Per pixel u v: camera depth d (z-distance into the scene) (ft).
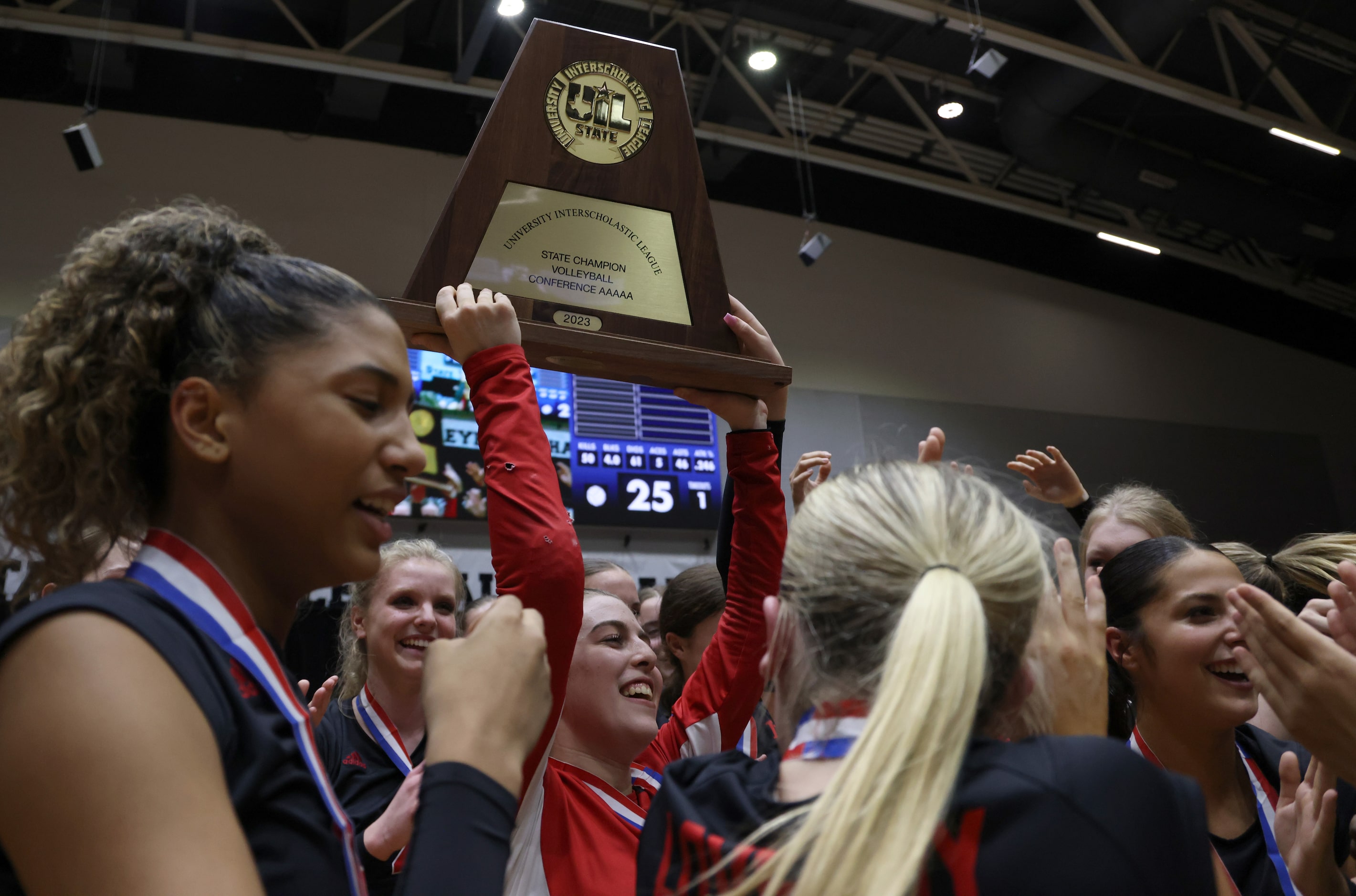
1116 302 34.17
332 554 2.48
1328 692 3.47
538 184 4.02
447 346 3.81
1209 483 33.09
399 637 7.52
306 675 18.95
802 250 25.53
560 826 4.86
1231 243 33.50
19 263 21.47
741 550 4.78
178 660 2.09
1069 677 3.45
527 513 3.46
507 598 2.56
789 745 2.62
